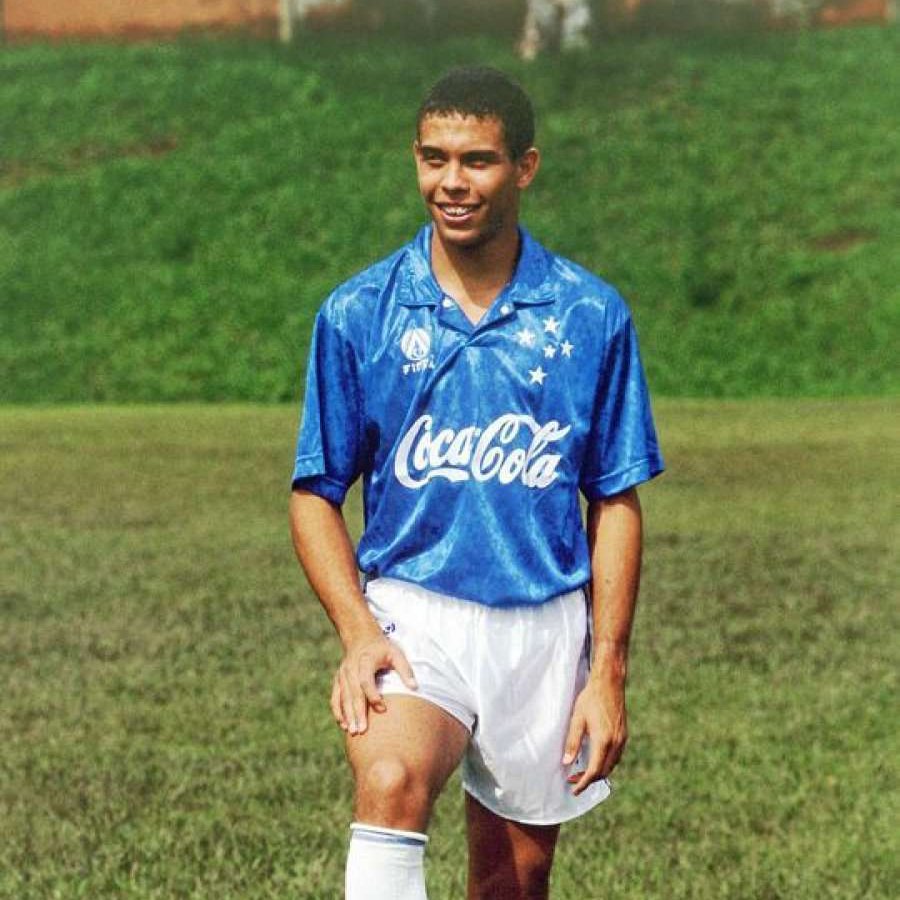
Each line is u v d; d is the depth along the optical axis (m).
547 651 3.10
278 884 4.29
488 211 3.03
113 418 18.23
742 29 30.69
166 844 4.61
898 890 4.31
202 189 25.72
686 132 26.98
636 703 6.23
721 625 7.67
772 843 4.68
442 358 3.08
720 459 14.17
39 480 13.02
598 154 26.30
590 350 3.12
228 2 30.95
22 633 7.54
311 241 24.50
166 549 9.80
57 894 4.21
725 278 23.33
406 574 3.11
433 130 3.03
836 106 27.86
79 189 25.73
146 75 29.12
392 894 2.77
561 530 3.12
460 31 30.72
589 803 3.19
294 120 27.56
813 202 25.27
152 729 5.89
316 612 7.98
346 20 30.83
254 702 6.25
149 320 22.80
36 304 23.16
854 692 6.42
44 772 5.36
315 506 3.15
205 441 15.81
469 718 3.05
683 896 4.23
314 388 3.14
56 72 29.44
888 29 30.52
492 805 3.16
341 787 5.17
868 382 21.28
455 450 3.08
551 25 29.70
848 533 10.40
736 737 5.77
